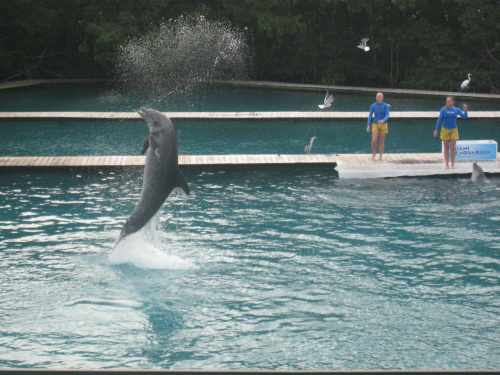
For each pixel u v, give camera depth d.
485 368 6.89
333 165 16.28
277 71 37.44
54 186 14.48
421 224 11.84
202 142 20.05
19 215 12.29
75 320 8.00
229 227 11.67
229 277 9.40
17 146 19.22
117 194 13.86
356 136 21.11
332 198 13.59
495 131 21.94
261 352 7.25
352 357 7.12
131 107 27.06
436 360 7.06
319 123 23.11
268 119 22.88
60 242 10.80
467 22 31.95
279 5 35.62
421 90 31.23
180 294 8.79
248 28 36.81
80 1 34.84
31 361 7.00
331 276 9.44
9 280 9.19
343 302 8.55
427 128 22.34
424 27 33.84
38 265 9.77
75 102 28.62
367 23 37.00
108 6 35.50
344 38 37.94
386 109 16.11
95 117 22.94
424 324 7.91
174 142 8.46
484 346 7.37
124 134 21.12
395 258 10.15
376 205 13.06
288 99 29.86
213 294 8.80
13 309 8.28
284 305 8.47
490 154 16.23
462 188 14.41
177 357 7.14
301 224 11.84
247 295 8.77
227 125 22.84
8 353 7.17
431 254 10.33
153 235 10.79
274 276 9.44
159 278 9.32
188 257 10.16
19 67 36.81
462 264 9.91
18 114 22.95
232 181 15.09
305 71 37.84
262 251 10.45
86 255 10.20
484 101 28.52
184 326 7.88
